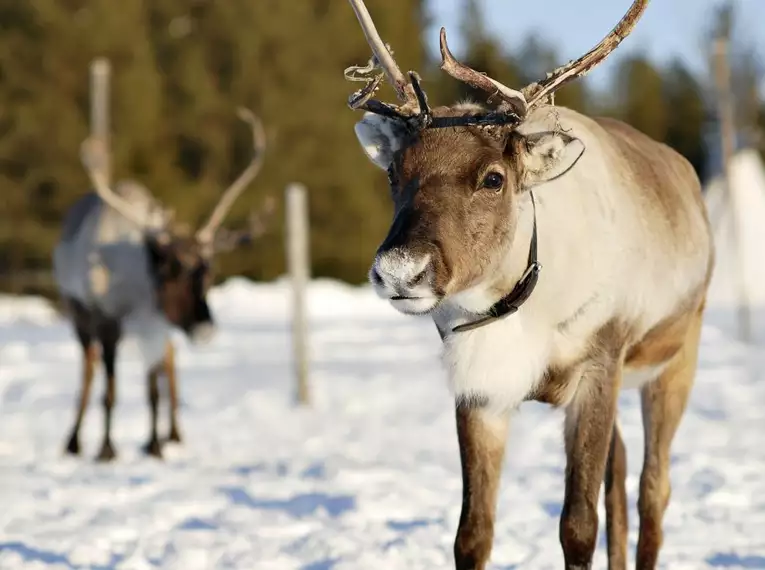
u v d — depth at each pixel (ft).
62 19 270.05
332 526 53.06
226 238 90.84
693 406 93.15
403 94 36.68
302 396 102.27
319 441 81.87
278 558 46.73
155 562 47.55
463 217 34.22
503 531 51.16
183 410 99.66
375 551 47.37
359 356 141.18
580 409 39.50
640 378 44.91
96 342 84.48
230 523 54.29
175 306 83.41
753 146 308.19
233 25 295.07
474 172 34.55
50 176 267.18
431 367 127.13
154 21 294.25
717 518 53.62
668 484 46.03
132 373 126.62
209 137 290.76
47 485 65.87
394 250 32.94
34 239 264.31
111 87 274.16
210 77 293.64
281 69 298.15
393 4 312.71
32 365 135.03
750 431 79.97
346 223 302.66
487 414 38.93
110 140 266.57
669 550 48.03
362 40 310.04
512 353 37.70
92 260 83.30
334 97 302.45
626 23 37.11
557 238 37.83
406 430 86.22
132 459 77.20
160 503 58.90
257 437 85.20
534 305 37.70
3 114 268.00
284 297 228.43
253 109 294.25
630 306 40.57
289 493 61.87
